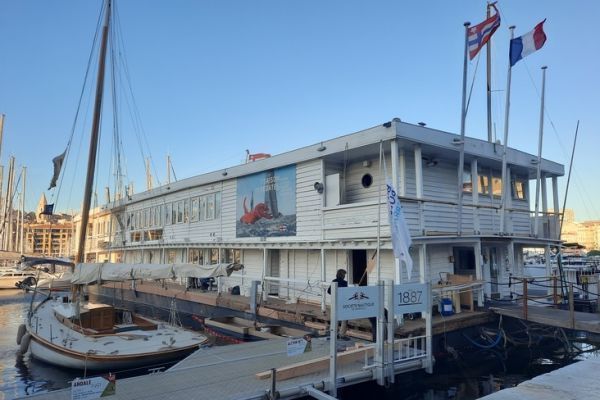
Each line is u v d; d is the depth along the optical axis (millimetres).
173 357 11398
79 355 10961
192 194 22297
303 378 7641
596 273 20016
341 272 10727
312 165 15281
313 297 15664
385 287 8523
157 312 21891
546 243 17469
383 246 12523
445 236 13023
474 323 11984
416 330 10438
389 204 9594
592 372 4895
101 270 13352
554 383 4453
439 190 14641
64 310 15531
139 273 13211
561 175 18547
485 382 10180
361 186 14992
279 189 16625
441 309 12047
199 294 18609
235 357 9352
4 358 14086
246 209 18234
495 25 13883
